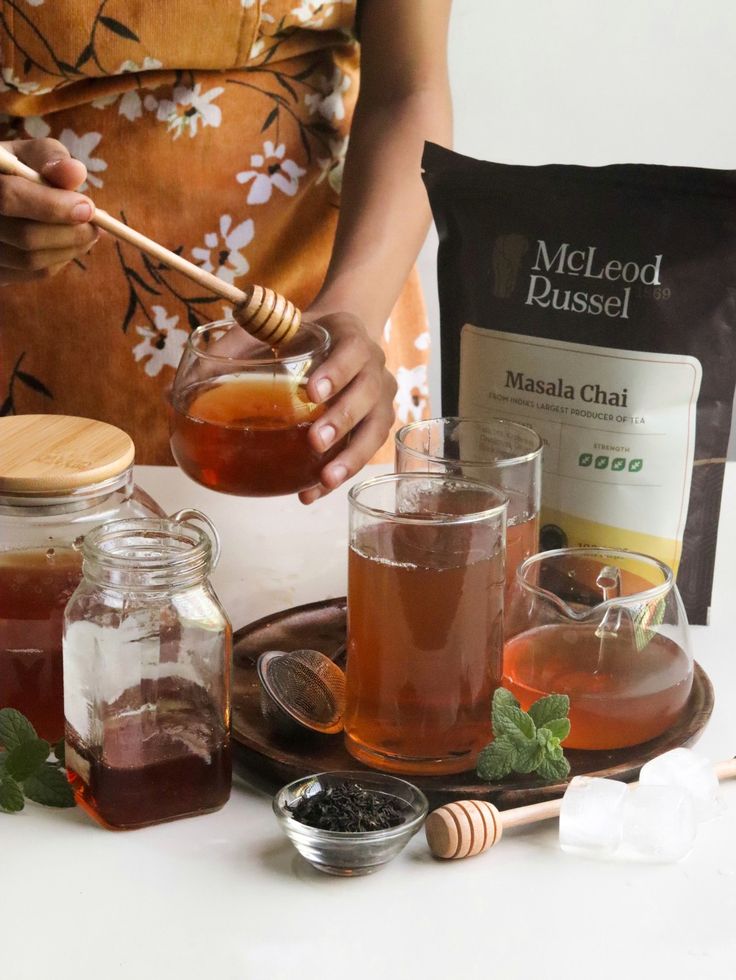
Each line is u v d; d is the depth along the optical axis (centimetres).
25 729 86
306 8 144
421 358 177
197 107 148
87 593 82
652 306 101
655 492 105
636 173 99
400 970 71
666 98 239
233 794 90
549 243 104
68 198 99
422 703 85
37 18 140
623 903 78
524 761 84
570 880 80
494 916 76
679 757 86
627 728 89
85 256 153
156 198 151
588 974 71
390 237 138
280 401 102
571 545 109
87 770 85
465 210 108
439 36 147
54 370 159
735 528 131
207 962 72
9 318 157
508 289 107
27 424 103
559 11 234
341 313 114
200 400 104
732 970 72
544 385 106
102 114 148
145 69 145
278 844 84
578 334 104
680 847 81
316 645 105
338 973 71
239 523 131
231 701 97
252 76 149
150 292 154
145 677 82
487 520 84
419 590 83
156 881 80
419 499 93
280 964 72
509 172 104
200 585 84
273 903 78
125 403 160
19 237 104
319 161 155
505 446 105
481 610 85
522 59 238
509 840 84
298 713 91
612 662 90
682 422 104
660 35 234
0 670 92
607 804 81
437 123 145
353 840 77
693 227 99
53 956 73
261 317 100
